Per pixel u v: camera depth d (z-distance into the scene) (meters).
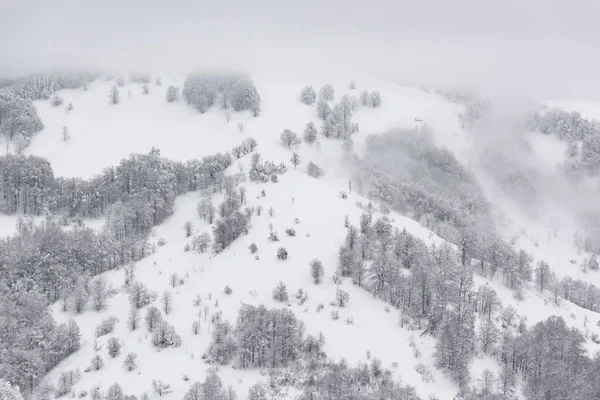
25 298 186.50
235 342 163.50
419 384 151.50
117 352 167.00
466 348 163.50
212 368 158.75
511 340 164.62
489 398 144.62
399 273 192.12
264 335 161.00
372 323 177.00
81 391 150.50
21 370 153.38
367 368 151.88
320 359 158.75
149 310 178.88
